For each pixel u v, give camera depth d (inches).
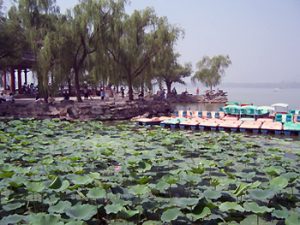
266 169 250.8
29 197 210.7
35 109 712.4
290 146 393.4
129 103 799.7
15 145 353.7
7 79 1321.4
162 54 860.0
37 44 742.5
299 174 245.4
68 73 773.3
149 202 199.0
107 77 845.2
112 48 815.1
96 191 198.5
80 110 711.7
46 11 757.3
